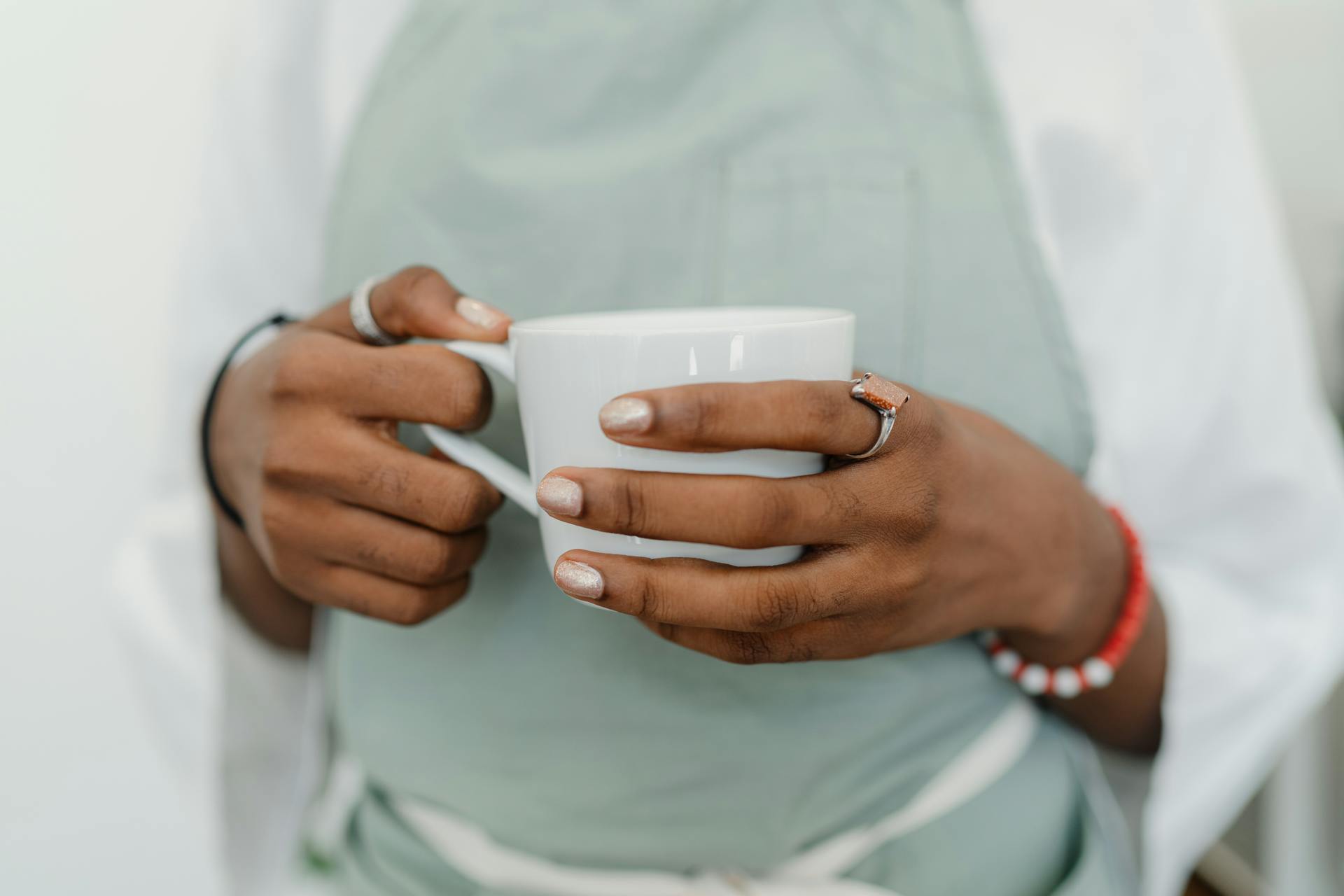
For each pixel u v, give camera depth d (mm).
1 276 786
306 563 392
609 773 450
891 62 458
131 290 819
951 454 333
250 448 390
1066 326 451
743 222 454
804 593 303
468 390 337
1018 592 387
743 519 284
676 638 337
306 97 556
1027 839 469
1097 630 451
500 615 452
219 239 562
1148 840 567
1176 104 514
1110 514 467
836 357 302
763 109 457
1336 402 912
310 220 575
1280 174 954
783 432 277
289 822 593
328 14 548
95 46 779
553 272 457
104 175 796
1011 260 447
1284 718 565
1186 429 542
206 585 566
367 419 361
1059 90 508
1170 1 502
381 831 509
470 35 472
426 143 469
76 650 809
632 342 277
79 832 791
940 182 448
